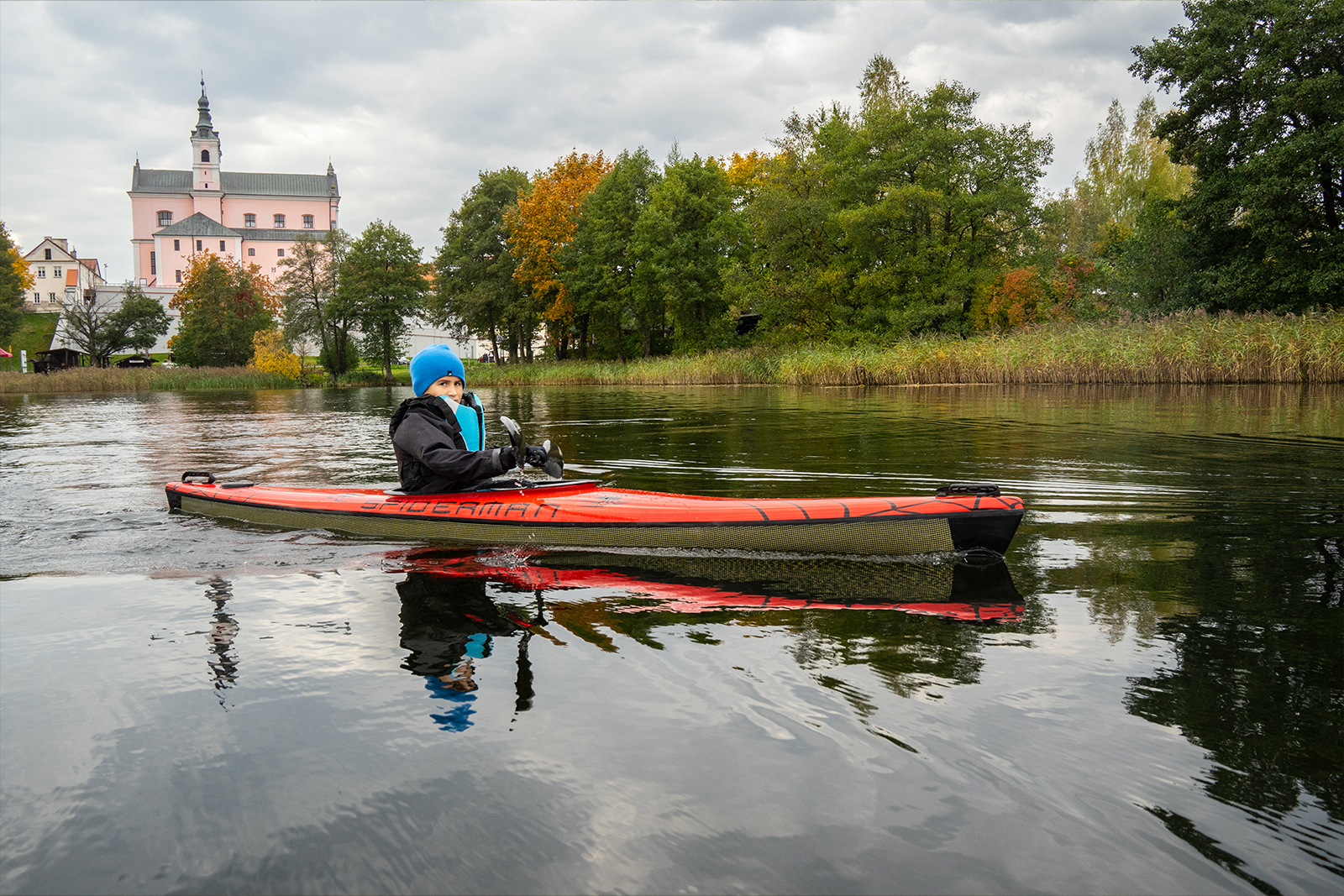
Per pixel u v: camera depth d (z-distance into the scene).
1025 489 5.88
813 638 2.85
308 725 2.26
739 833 1.70
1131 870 1.55
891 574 3.72
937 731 2.11
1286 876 1.52
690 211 43.62
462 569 3.97
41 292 93.56
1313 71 27.03
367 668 2.67
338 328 58.28
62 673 2.66
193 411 21.27
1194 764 1.93
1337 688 2.34
